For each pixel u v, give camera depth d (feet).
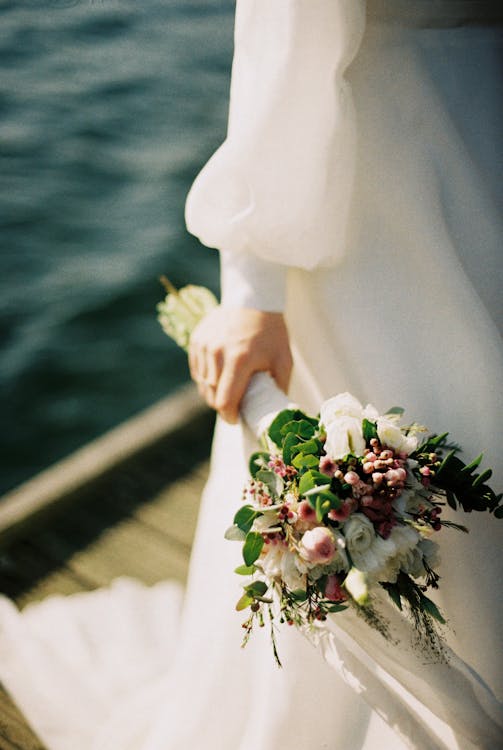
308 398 4.92
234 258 4.60
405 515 3.59
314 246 4.23
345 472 3.64
